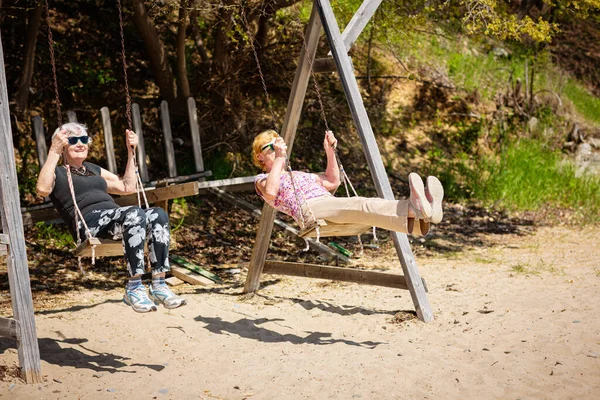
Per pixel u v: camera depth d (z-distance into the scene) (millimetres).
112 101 11656
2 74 4738
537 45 17562
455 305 6938
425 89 15109
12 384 4707
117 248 5043
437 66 15773
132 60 12391
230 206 11320
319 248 9602
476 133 14734
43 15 12109
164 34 12953
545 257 9430
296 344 5898
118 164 11062
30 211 9258
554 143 15344
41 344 5672
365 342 5910
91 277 8414
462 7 11477
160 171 11438
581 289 7336
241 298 7602
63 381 4867
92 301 7324
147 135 11617
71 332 6020
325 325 6500
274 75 12383
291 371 5156
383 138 13883
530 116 15586
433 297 7316
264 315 6867
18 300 4770
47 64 11453
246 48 11742
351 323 6531
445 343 5742
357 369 5156
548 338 5680
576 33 19953
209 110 12102
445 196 12906
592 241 10578
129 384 4859
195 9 10141
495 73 16500
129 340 5902
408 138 14156
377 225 5273
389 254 9961
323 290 7961
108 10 12828
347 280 7043
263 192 5875
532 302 6855
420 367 5164
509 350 5465
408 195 12641
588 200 13219
